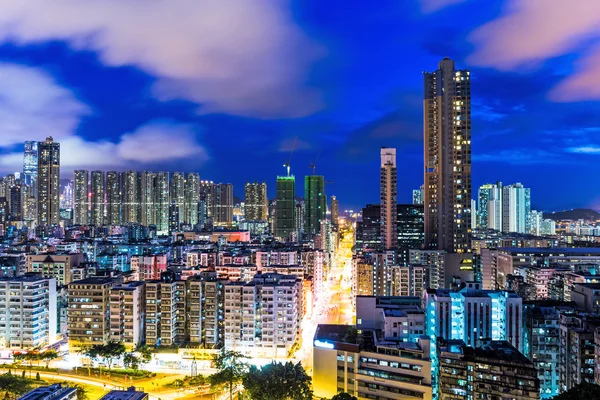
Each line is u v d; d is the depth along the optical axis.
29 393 183.50
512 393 176.62
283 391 198.38
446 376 188.38
